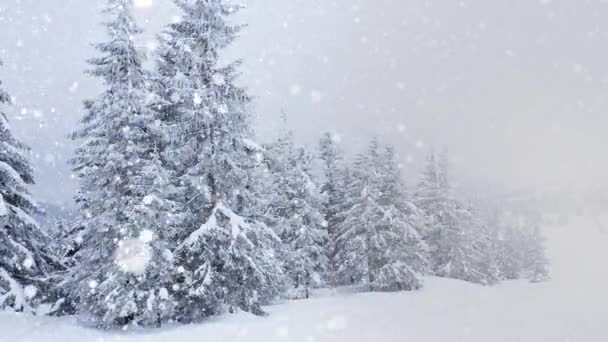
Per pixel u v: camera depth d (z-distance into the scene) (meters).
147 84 17.95
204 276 16.45
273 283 19.45
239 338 14.03
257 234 18.05
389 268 33.81
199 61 17.20
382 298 27.31
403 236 35.31
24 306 16.98
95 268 16.34
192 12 17.91
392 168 38.69
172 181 17.55
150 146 17.62
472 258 46.34
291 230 31.73
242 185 18.34
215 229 16.73
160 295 15.32
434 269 45.22
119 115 16.77
